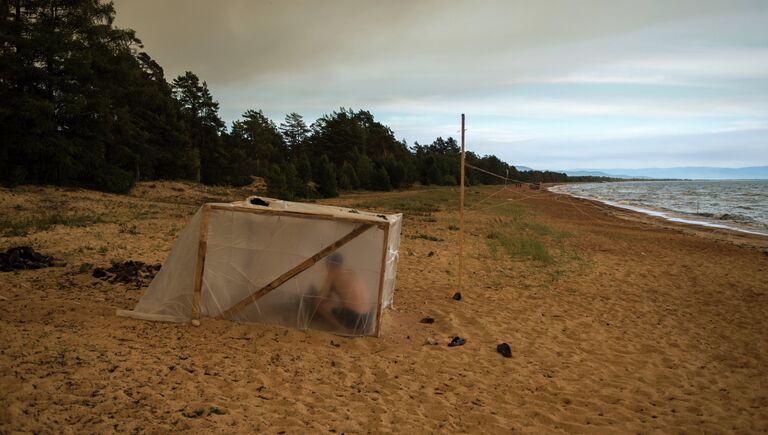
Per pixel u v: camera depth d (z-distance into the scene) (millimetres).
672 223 32031
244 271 6402
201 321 6328
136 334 5723
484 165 116250
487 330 7375
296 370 5234
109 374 4441
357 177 62156
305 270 6391
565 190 102562
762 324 8359
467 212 30328
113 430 3523
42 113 27391
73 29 30906
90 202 23688
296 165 58844
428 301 8898
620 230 25750
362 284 6453
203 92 54250
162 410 3936
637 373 6027
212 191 39969
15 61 27453
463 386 5316
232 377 4844
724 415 4887
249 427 3859
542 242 17328
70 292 7395
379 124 97375
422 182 83062
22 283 7684
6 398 3682
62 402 3789
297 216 6312
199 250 6301
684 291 10836
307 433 3879
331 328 6488
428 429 4203
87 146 31000
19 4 28641
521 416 4680
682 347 7078
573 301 9508
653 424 4633
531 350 6656
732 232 26672
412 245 15445
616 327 7961
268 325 6430
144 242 12828
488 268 12258
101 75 33062
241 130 79125
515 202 43594
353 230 6359
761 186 149375
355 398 4711
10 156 27469
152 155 39438
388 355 6035
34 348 4723
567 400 5117
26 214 18141
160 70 49688
